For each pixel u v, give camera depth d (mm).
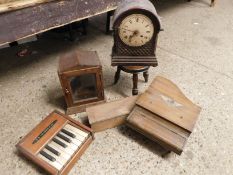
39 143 984
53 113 1124
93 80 1146
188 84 1475
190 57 1734
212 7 2555
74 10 1311
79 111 1239
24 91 1405
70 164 968
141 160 1053
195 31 2084
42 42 1874
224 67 1642
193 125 992
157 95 1103
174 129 997
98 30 2066
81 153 1037
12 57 1700
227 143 1132
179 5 2596
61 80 1061
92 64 1054
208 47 1860
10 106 1305
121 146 1104
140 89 1414
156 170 1017
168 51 1797
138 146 1107
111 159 1052
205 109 1304
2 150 1085
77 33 1994
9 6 1053
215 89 1443
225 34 2047
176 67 1624
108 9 1489
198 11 2463
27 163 1034
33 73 1552
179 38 1973
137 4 1006
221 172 1017
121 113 1136
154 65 1157
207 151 1094
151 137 1008
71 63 1042
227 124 1224
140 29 1058
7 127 1188
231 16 2367
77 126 1073
